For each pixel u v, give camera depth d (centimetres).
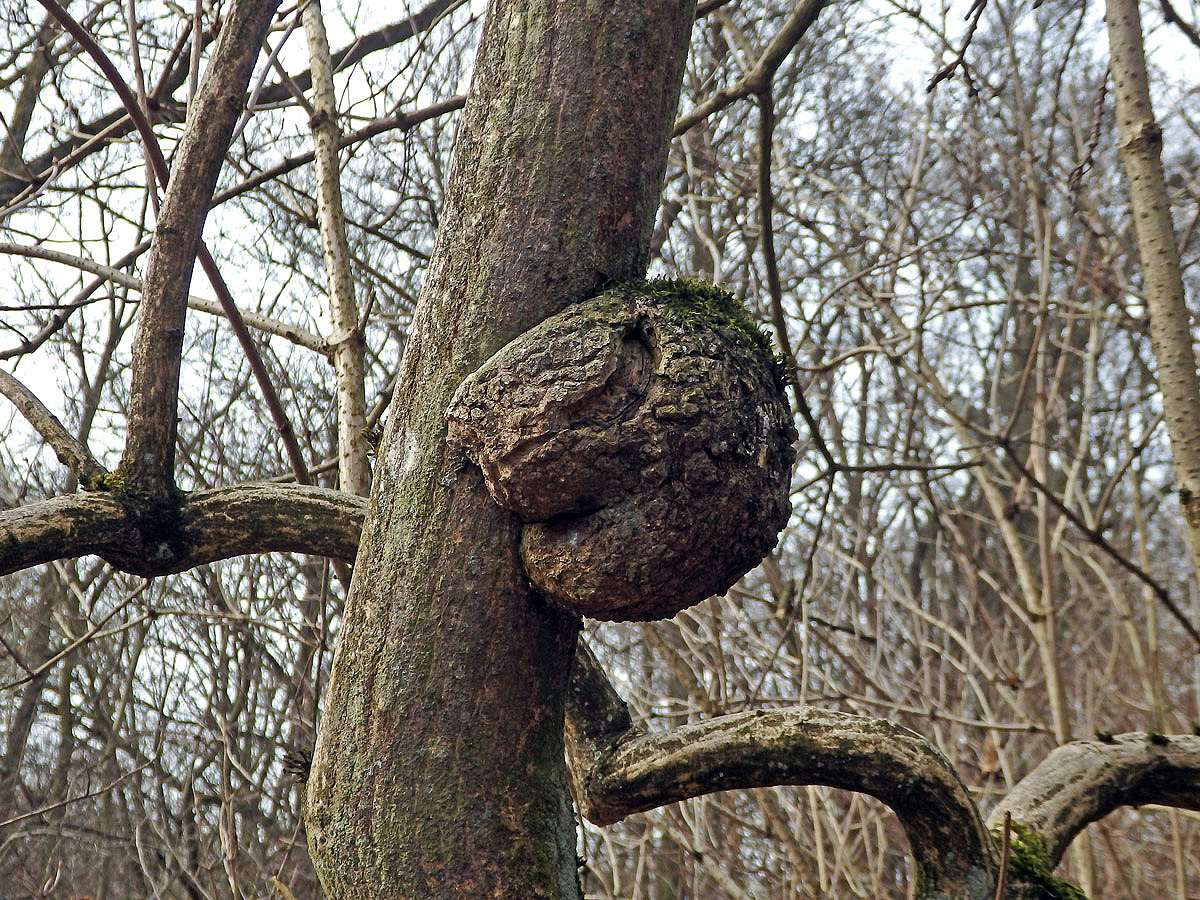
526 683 131
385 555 132
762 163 276
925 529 742
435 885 126
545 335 126
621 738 162
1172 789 173
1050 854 163
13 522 155
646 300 131
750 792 500
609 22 137
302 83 431
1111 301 430
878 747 150
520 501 125
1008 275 521
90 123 477
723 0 269
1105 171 516
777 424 134
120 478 165
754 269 428
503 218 134
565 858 132
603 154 135
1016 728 389
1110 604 575
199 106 172
